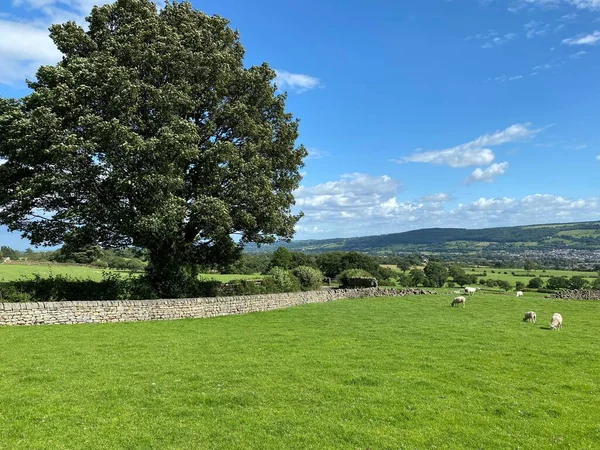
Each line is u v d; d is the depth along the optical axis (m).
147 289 26.86
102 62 24.14
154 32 26.34
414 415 10.00
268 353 15.74
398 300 37.94
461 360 15.20
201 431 8.82
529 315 25.55
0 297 21.47
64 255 27.97
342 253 76.44
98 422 9.04
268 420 9.42
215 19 30.38
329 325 23.08
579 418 10.09
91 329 19.83
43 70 23.56
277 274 39.69
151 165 23.77
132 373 12.54
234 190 26.69
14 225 25.42
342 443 8.53
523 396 11.51
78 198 24.89
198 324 22.89
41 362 13.48
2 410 9.43
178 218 23.64
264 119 32.53
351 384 12.12
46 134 22.39
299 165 33.41
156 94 24.31
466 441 8.77
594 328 23.33
